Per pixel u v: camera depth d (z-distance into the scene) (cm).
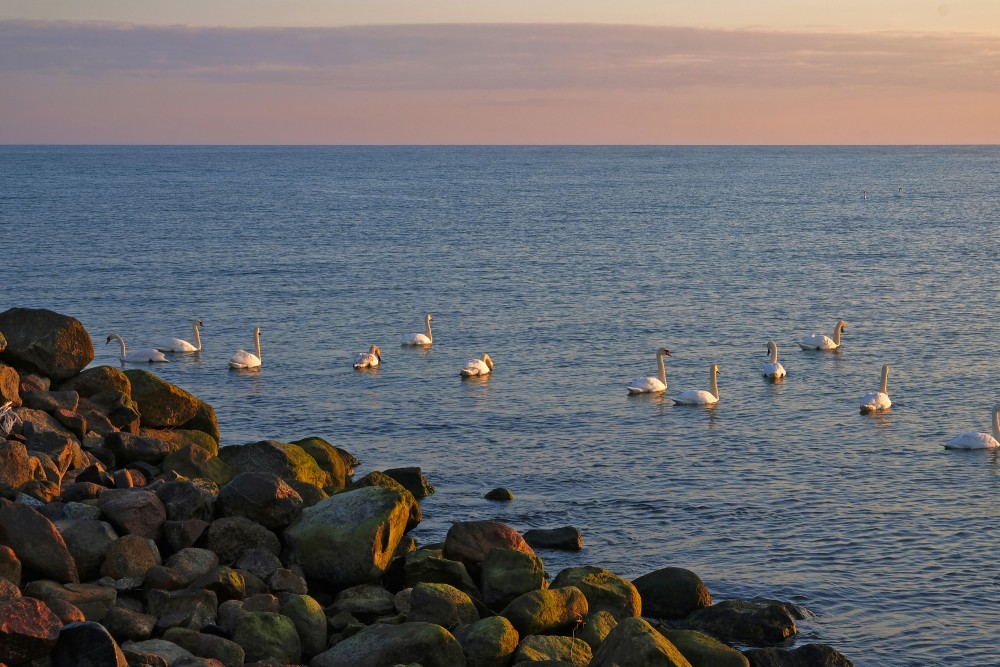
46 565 1953
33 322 2977
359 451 3806
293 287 7888
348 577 2225
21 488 2223
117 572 2023
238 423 4222
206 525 2211
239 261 9269
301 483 2620
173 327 6388
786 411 4425
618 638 1931
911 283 8112
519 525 3038
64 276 8138
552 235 12019
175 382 5003
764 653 2116
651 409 4459
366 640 1916
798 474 3522
